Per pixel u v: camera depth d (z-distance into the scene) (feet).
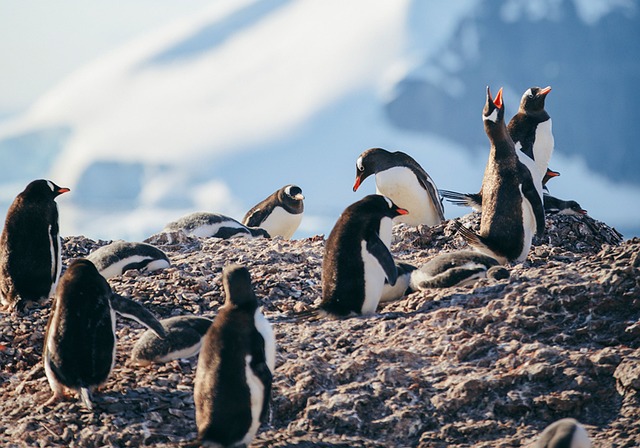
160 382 70.90
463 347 71.92
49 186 88.48
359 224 80.33
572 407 65.57
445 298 80.79
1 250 87.40
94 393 68.90
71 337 66.80
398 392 67.72
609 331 73.05
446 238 113.19
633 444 61.41
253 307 61.21
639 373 65.87
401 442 64.80
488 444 63.41
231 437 58.70
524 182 92.99
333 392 68.49
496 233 93.76
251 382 58.70
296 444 63.16
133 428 65.10
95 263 94.99
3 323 83.82
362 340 75.97
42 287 87.56
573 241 114.01
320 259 102.06
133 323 83.30
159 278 93.66
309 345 75.87
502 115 94.02
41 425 65.67
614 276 76.43
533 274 81.25
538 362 69.00
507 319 75.41
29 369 77.51
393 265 79.46
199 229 122.52
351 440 64.28
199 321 75.61
